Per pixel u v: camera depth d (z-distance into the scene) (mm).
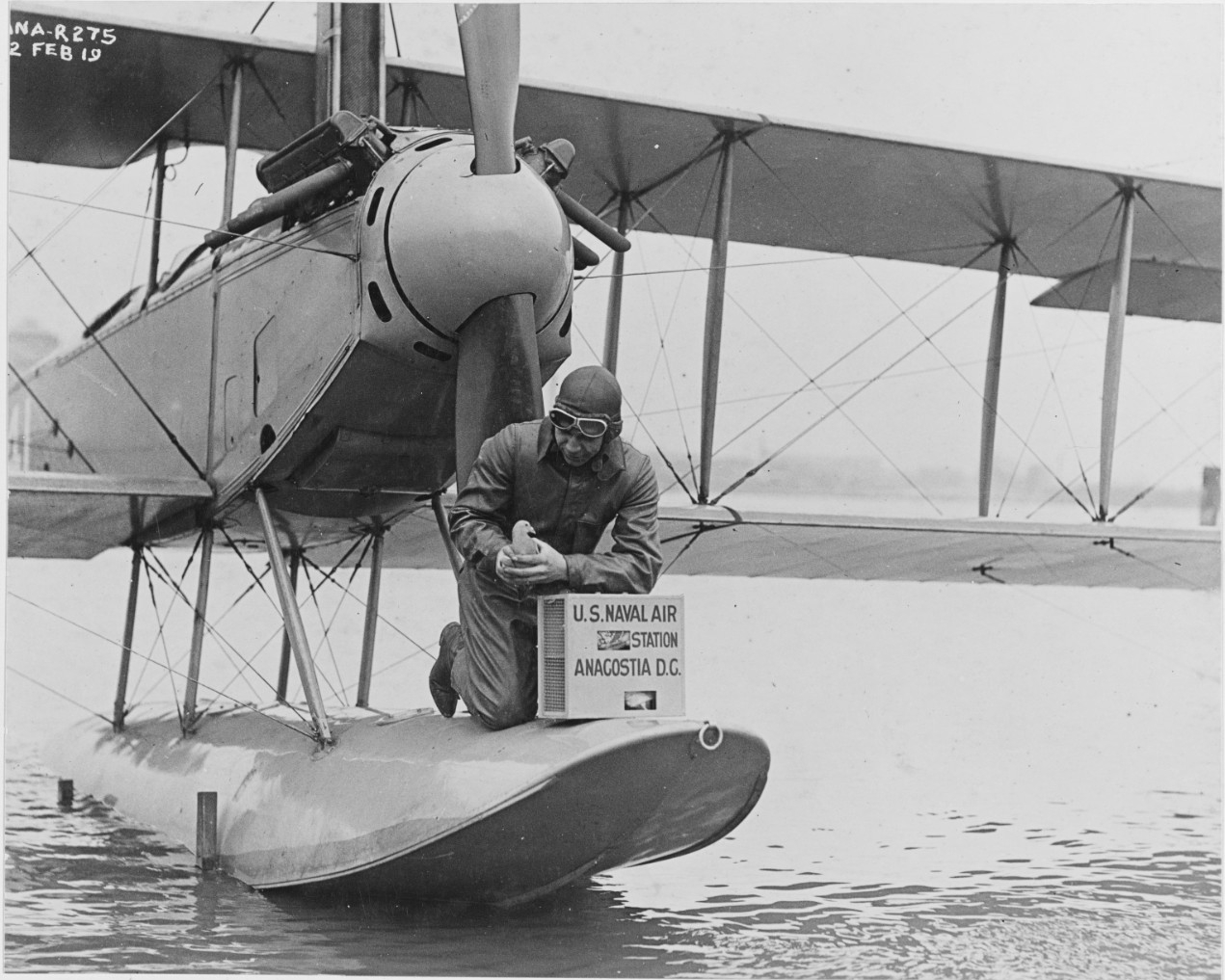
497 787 4887
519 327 5934
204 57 8258
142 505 8047
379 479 7145
